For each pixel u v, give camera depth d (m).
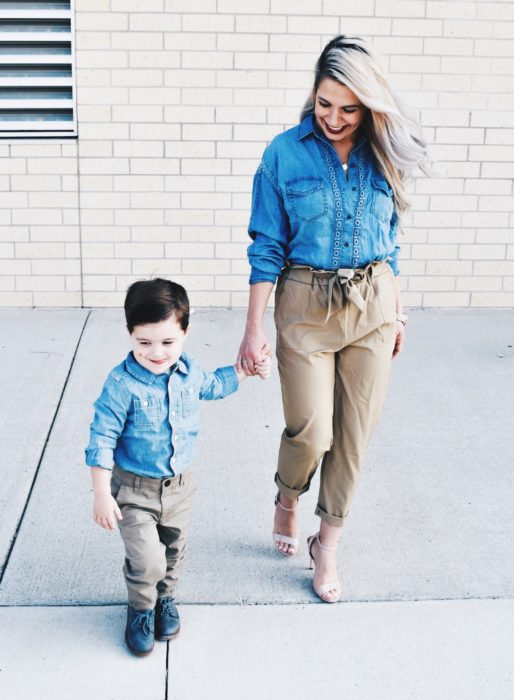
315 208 2.75
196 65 5.98
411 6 6.02
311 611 2.94
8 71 6.04
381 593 3.05
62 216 6.15
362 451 2.95
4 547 3.28
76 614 2.91
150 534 2.63
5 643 2.75
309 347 2.83
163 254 6.25
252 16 5.94
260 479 3.89
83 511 3.57
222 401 4.73
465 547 3.36
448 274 6.46
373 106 2.58
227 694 2.55
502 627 2.88
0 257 6.19
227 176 6.15
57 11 5.94
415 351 5.57
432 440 4.32
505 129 6.25
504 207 6.37
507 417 4.62
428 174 2.90
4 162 6.05
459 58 6.12
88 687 2.57
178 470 2.65
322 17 5.97
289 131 2.83
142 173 6.11
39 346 5.45
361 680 2.62
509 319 6.29
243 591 3.05
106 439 2.53
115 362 5.22
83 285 6.27
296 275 2.84
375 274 2.83
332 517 2.97
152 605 2.71
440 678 2.63
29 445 4.13
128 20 5.89
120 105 6.00
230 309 6.34
